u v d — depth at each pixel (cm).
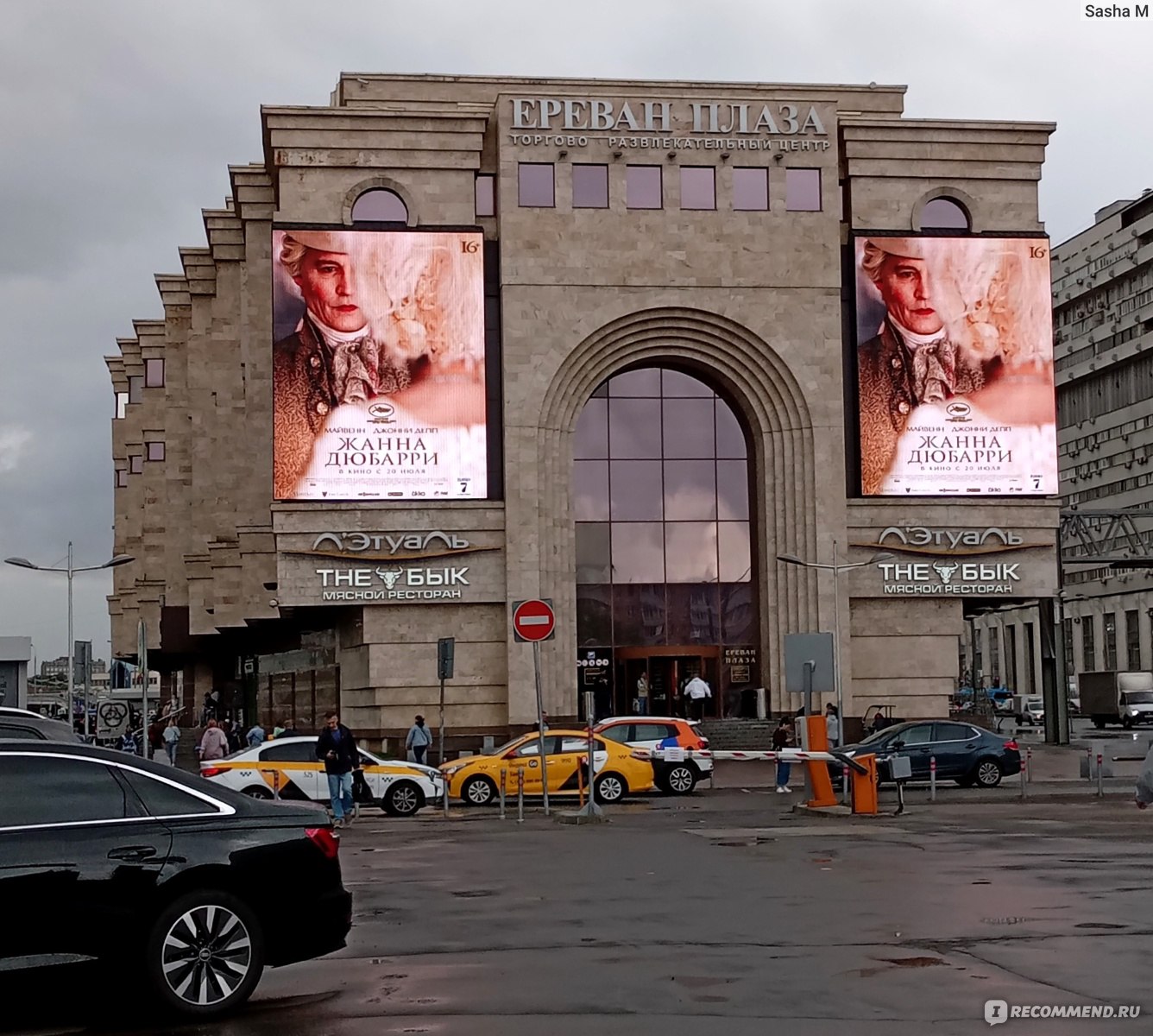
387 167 5256
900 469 5306
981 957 1198
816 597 5294
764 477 5422
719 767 4991
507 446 5225
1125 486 11256
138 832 1058
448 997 1091
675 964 1200
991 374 5334
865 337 5309
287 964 1186
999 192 5491
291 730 4631
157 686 11675
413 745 4369
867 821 2697
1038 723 9038
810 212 5384
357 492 5112
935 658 5388
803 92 5788
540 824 2803
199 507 6525
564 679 5266
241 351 6225
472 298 5181
